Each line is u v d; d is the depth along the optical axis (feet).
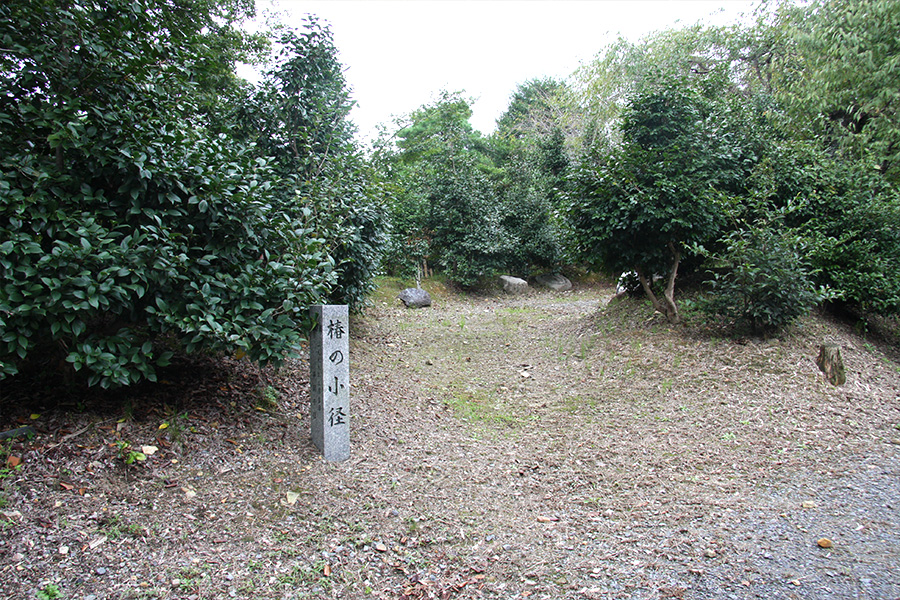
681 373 20.13
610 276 28.22
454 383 21.13
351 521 10.71
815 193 25.31
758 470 13.85
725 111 25.76
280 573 8.93
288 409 15.51
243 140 20.65
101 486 10.17
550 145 59.41
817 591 8.64
